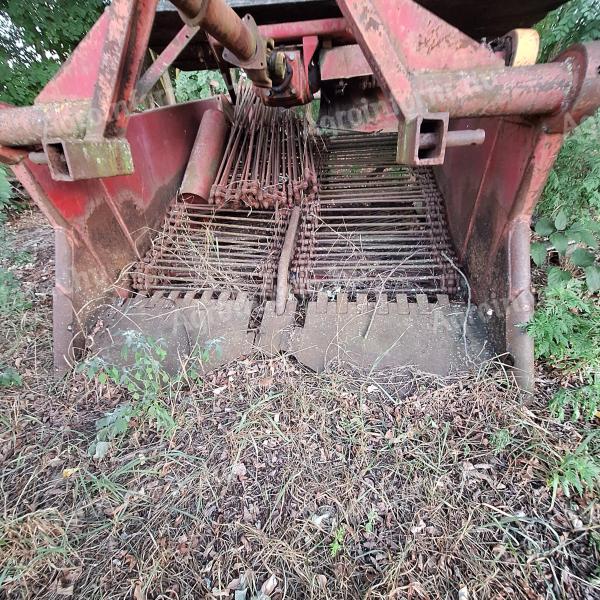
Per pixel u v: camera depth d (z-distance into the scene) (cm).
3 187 447
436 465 196
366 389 236
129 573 165
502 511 177
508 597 151
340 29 288
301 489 191
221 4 159
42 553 169
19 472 205
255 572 164
